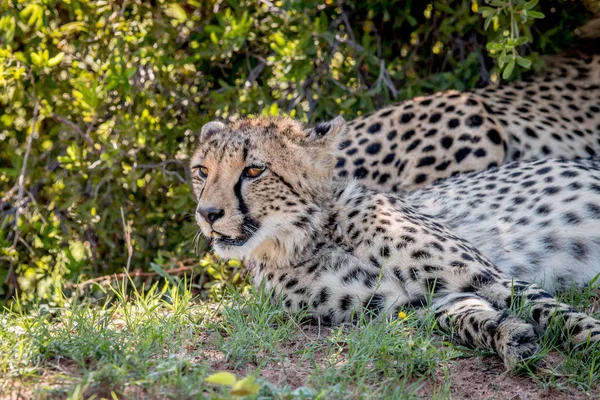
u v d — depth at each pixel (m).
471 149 10.82
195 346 7.21
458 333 7.34
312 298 8.20
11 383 6.21
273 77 12.45
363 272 8.13
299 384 6.49
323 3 12.20
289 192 8.36
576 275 9.00
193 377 6.15
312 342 7.46
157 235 12.36
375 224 8.26
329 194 8.65
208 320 7.87
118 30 12.08
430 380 6.72
